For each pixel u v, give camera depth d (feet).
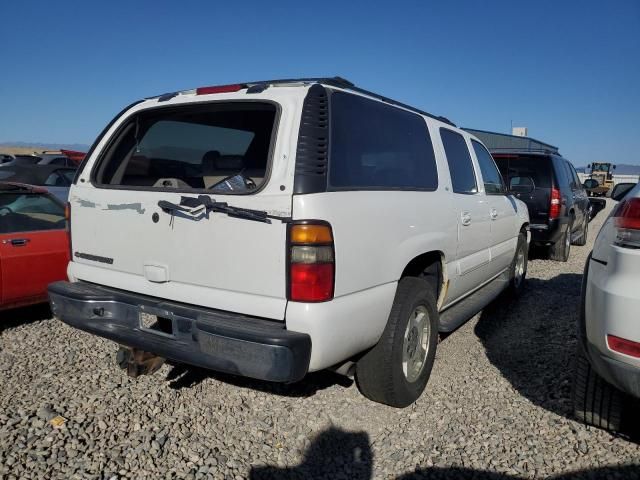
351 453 9.95
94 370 13.23
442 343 15.61
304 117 9.05
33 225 16.65
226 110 10.61
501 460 9.59
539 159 28.30
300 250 8.52
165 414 11.14
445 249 12.91
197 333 9.19
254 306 8.91
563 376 12.89
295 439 10.37
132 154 12.04
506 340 15.84
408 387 11.43
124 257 10.55
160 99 11.47
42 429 10.41
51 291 11.28
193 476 9.14
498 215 17.30
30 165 30.96
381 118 11.24
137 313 10.18
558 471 9.23
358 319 9.45
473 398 11.96
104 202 10.79
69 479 8.93
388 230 10.27
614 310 8.51
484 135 71.05
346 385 12.57
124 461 9.48
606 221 9.83
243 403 11.69
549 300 20.62
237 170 11.31
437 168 13.05
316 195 8.70
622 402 10.06
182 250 9.66
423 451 9.95
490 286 17.84
